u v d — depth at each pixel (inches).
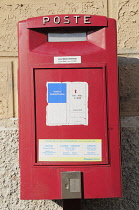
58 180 65.4
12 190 81.7
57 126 65.4
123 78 82.5
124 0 82.3
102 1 82.0
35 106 65.7
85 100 65.4
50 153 65.6
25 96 65.8
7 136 81.5
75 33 67.6
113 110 65.4
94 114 65.4
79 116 65.4
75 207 72.9
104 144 65.4
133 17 82.3
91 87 65.4
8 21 82.5
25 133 65.7
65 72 65.4
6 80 82.5
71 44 67.1
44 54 65.6
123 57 82.7
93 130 65.4
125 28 82.5
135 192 81.7
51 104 65.6
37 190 65.6
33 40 66.2
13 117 82.6
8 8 82.4
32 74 65.6
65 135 65.4
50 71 65.5
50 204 81.8
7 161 81.6
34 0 82.3
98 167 65.4
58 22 65.6
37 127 65.7
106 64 65.3
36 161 65.6
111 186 65.4
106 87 65.3
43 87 65.6
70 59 65.5
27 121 65.7
